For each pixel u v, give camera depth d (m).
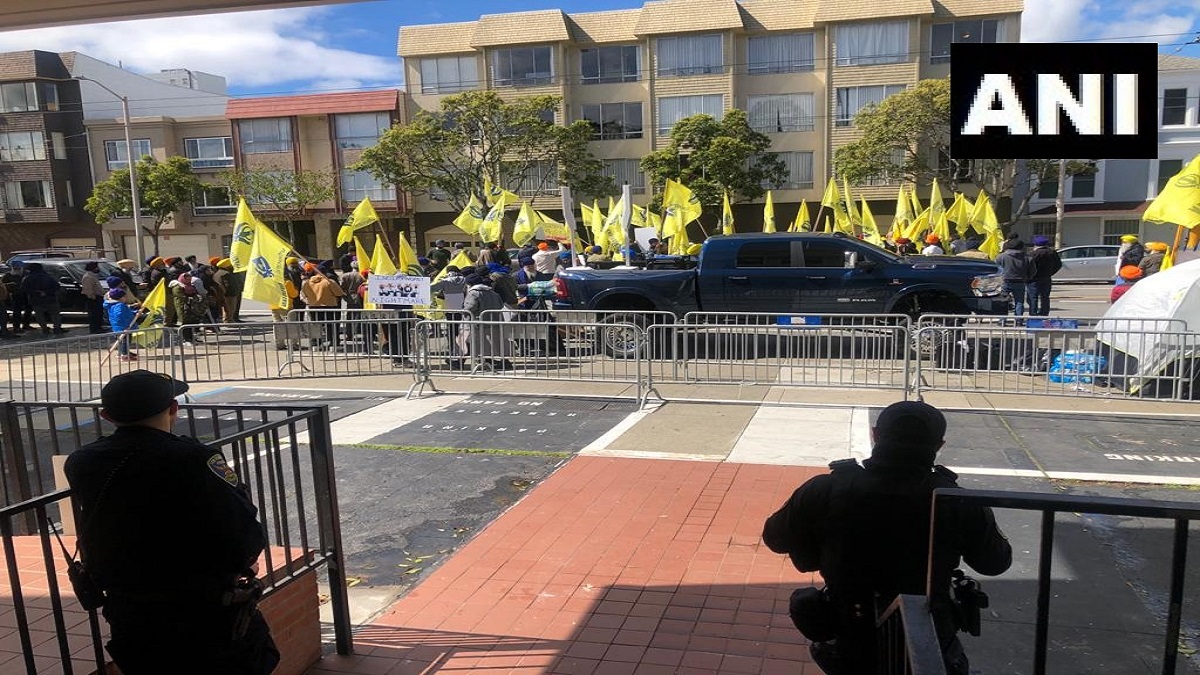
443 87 43.28
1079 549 5.00
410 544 5.40
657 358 12.05
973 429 7.90
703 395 9.66
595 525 5.62
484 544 5.32
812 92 40.19
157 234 44.00
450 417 8.84
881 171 35.28
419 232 44.75
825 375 10.27
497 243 19.09
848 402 9.20
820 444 7.54
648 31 40.59
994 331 9.60
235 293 18.48
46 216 46.91
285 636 3.64
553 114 41.75
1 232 47.84
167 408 2.63
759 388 9.97
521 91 42.03
